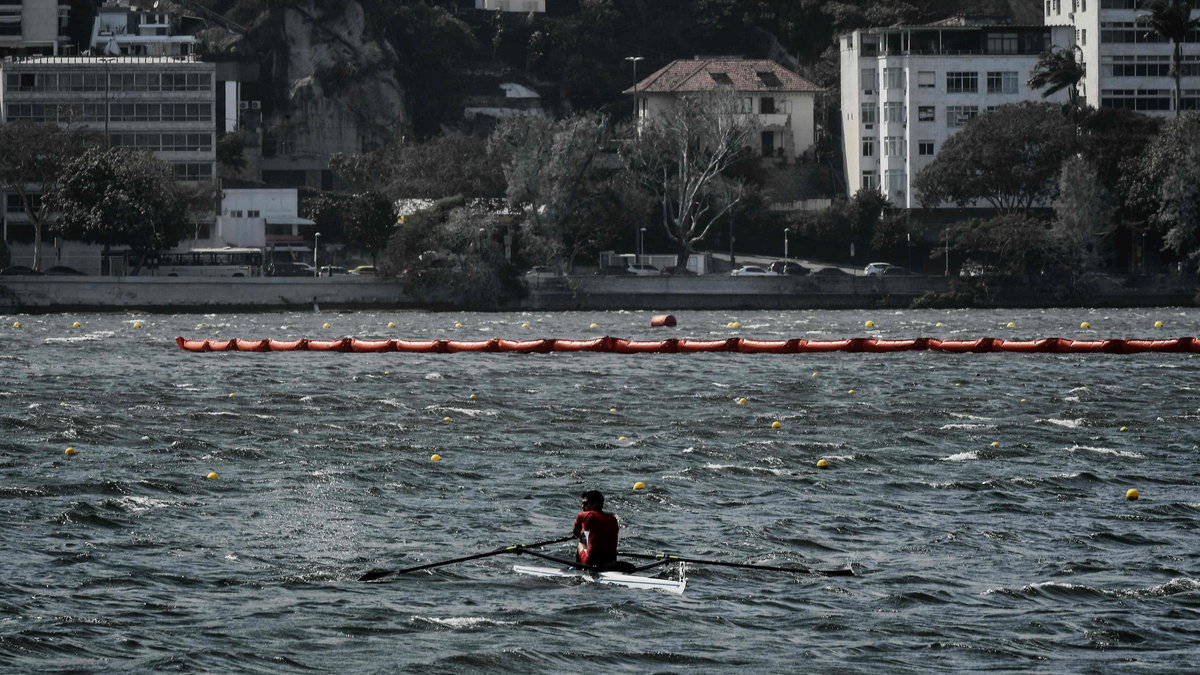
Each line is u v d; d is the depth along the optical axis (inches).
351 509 6491.1
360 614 4881.9
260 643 4584.2
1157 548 5821.9
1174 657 4530.0
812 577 5378.9
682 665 4439.0
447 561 5319.9
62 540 5802.2
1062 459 7815.0
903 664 4453.7
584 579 5310.0
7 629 4616.1
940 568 5502.0
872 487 7027.6
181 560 5541.3
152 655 4451.3
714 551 5748.0
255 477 7224.4
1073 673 4379.9
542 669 4397.1
